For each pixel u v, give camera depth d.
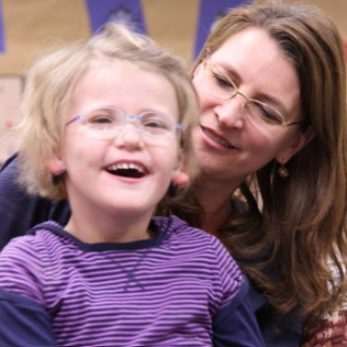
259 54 3.38
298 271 3.58
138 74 2.84
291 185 3.70
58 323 2.64
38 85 2.94
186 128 2.99
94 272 2.74
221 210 3.73
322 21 3.50
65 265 2.72
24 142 2.97
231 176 3.51
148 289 2.77
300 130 3.61
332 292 3.66
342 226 3.72
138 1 5.78
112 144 2.72
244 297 3.02
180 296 2.80
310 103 3.50
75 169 2.76
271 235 3.64
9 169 3.43
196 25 5.81
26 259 2.70
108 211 2.74
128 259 2.80
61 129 2.82
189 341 2.75
